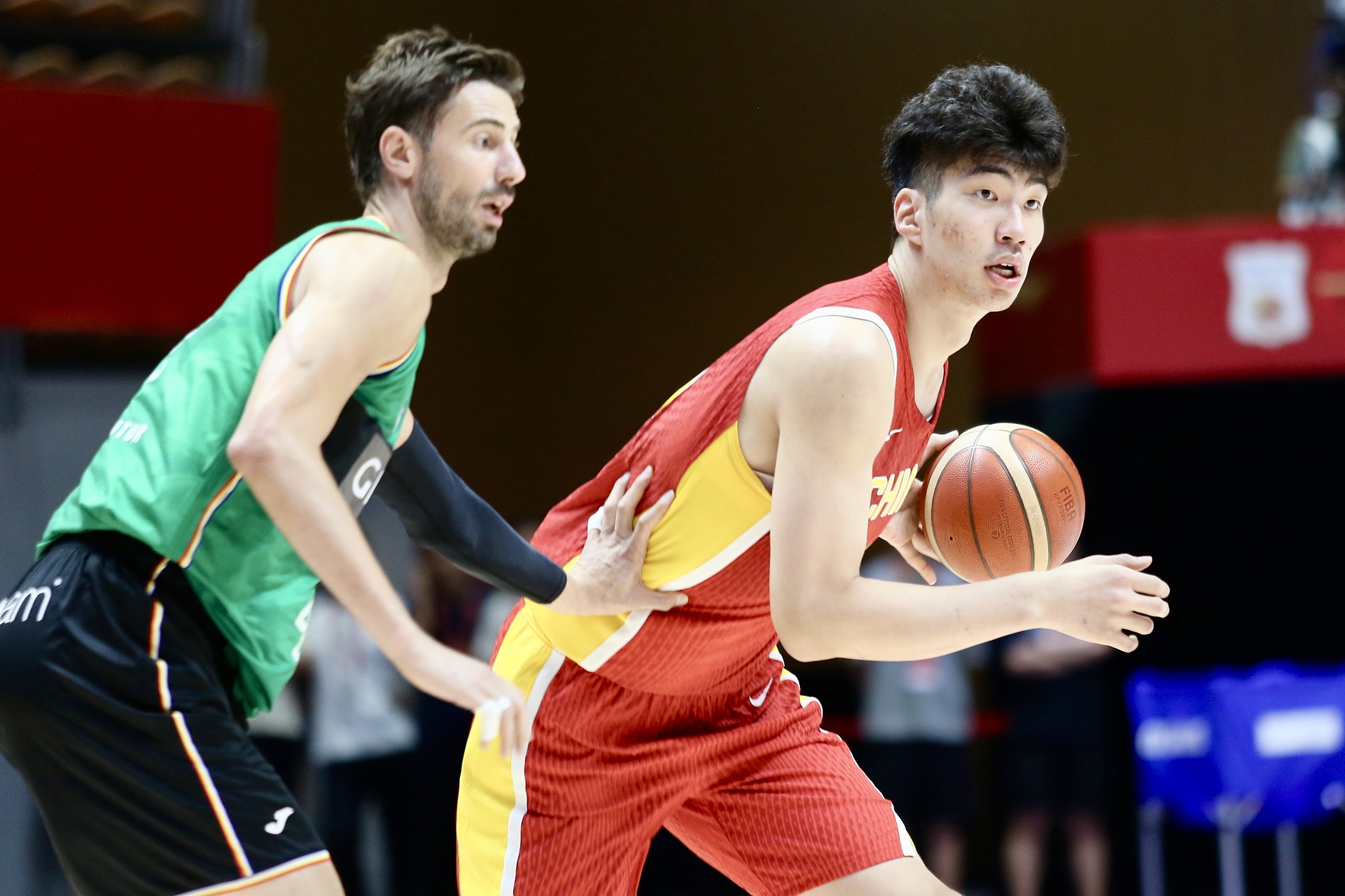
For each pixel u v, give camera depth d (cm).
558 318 2991
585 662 672
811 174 2911
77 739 525
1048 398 1688
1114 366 1524
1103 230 1538
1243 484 1600
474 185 585
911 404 599
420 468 632
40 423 1244
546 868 689
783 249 2916
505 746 495
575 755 684
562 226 2998
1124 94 2775
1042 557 654
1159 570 1593
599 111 2998
